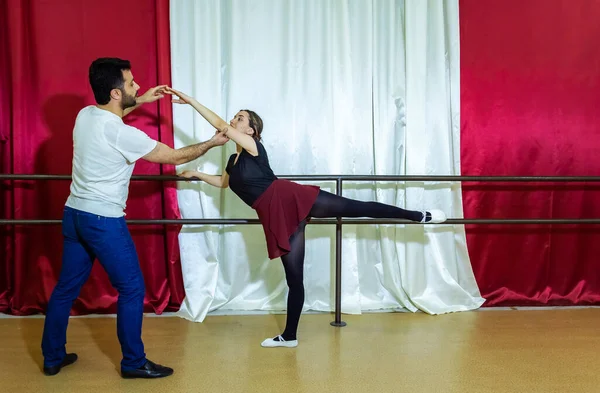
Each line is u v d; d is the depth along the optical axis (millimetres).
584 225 3150
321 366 2162
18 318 2811
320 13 2914
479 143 3061
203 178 2578
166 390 1927
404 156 2975
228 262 2963
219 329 2656
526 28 3057
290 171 2938
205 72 2842
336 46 2926
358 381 2012
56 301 2051
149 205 2938
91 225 1946
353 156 2965
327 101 2906
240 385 1972
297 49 2926
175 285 2916
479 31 3039
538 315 2926
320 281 3012
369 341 2479
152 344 2424
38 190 2850
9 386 1959
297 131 2941
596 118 3107
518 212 3121
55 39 2820
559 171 3102
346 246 2967
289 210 2318
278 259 3006
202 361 2215
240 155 2375
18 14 2746
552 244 3141
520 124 3076
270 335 2564
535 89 3074
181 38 2877
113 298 2910
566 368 2146
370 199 3041
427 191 3023
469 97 3049
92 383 1988
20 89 2770
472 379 2033
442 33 2959
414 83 2922
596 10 3072
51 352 2064
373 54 2961
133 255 2035
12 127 2773
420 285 3002
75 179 2014
